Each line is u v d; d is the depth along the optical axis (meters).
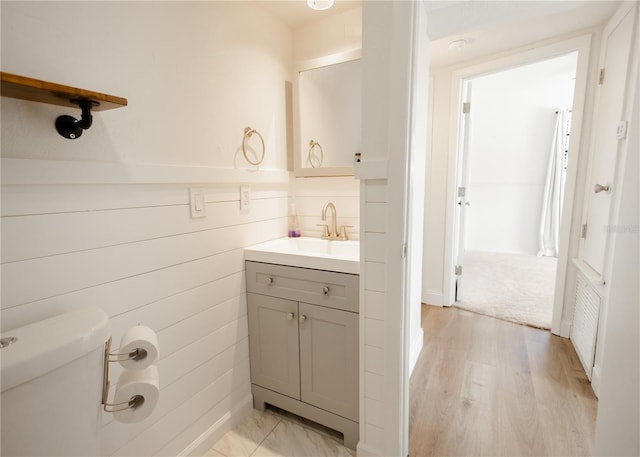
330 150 1.85
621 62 1.67
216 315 1.48
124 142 1.09
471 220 5.25
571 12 1.83
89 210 1.00
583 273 1.95
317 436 1.53
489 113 4.87
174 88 1.25
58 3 0.91
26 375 0.67
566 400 1.70
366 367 1.31
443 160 2.79
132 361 0.89
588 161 2.10
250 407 1.69
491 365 2.03
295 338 1.53
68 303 0.96
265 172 1.72
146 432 1.21
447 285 2.92
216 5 1.41
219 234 1.48
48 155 0.90
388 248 1.18
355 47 1.76
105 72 1.03
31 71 0.86
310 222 1.99
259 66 1.68
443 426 1.54
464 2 1.50
